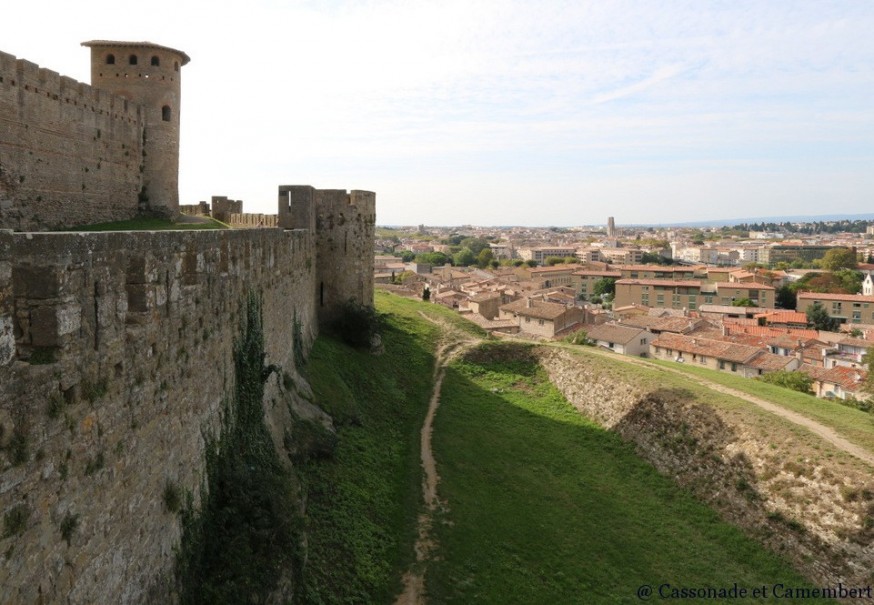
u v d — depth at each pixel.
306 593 18.94
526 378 56.53
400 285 129.00
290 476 22.41
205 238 17.39
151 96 43.78
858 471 32.91
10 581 8.62
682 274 180.75
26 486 8.99
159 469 13.85
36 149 31.36
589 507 33.62
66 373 10.00
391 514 27.34
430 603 22.08
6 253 8.90
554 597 24.81
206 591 15.43
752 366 73.00
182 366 15.39
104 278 11.30
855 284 171.62
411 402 44.16
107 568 11.33
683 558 30.33
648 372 51.44
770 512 33.72
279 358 28.66
